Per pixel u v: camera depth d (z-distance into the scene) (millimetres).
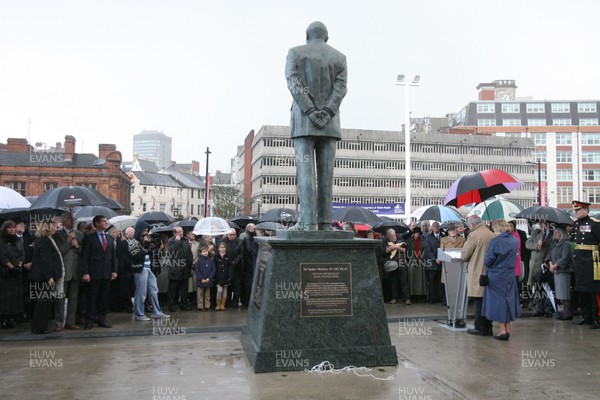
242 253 10867
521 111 77438
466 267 8297
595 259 8242
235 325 8609
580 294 8938
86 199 9719
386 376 5215
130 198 76000
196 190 94000
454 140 63875
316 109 6004
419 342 7043
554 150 75875
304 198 6055
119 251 9836
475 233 7785
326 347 5500
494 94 83125
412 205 62188
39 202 9602
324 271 5617
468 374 5344
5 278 8055
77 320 8789
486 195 9281
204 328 8281
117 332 7922
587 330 8125
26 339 7391
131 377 5230
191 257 10594
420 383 4988
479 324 7613
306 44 6215
